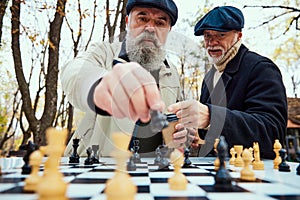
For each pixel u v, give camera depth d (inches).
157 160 50.8
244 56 94.0
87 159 59.1
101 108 35.2
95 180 36.5
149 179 38.5
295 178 40.1
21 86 194.7
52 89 191.3
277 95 79.0
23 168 41.5
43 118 186.1
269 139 69.0
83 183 34.1
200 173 46.2
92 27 287.0
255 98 79.6
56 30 200.2
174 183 30.7
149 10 61.8
